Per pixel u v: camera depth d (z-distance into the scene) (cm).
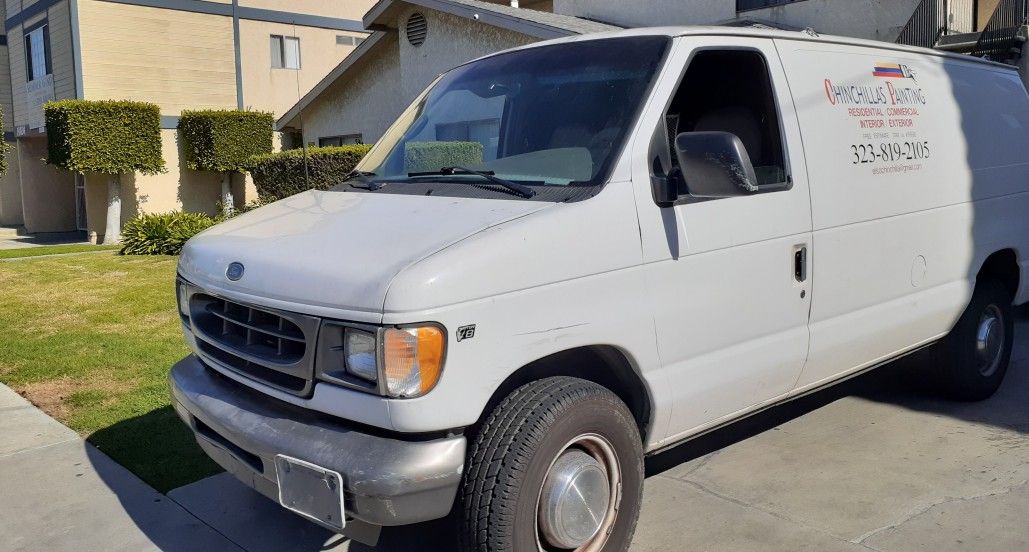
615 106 377
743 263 391
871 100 472
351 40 2700
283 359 329
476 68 466
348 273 310
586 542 344
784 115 420
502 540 311
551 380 336
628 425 351
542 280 322
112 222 2167
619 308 345
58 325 853
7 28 2670
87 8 2206
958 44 1284
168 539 412
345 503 302
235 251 363
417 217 346
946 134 519
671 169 375
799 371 427
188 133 2303
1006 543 385
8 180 2986
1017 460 475
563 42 437
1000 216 560
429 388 296
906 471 465
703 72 428
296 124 2141
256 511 439
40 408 595
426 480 300
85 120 2023
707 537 400
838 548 385
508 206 342
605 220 341
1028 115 609
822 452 496
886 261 467
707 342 380
